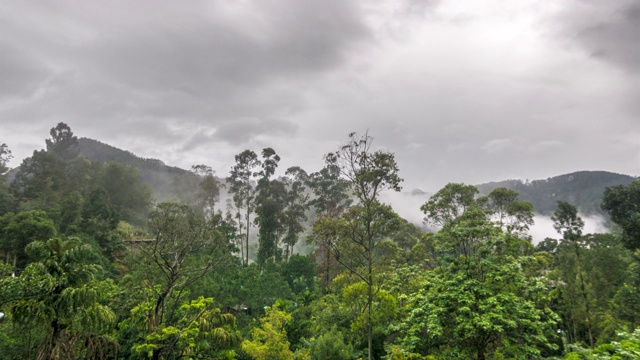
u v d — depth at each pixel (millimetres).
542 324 18797
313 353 26625
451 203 32031
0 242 38938
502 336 18812
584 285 34750
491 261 20281
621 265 36125
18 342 19953
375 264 30531
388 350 25141
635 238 37281
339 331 29094
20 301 16609
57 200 65375
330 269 52531
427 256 35469
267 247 64000
